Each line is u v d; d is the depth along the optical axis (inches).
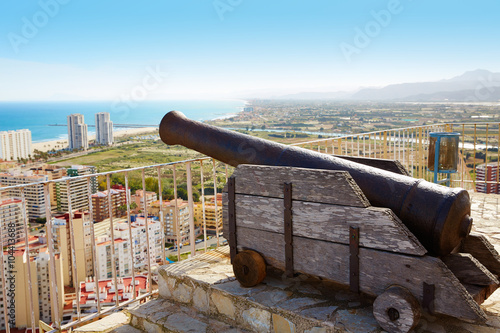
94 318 135.6
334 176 98.9
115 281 139.9
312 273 106.3
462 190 92.5
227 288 121.8
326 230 102.0
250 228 119.3
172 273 137.2
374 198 99.4
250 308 113.7
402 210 95.0
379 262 93.6
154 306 135.5
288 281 125.0
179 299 136.3
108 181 134.8
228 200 123.6
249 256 117.8
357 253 96.3
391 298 89.6
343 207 98.3
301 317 102.3
